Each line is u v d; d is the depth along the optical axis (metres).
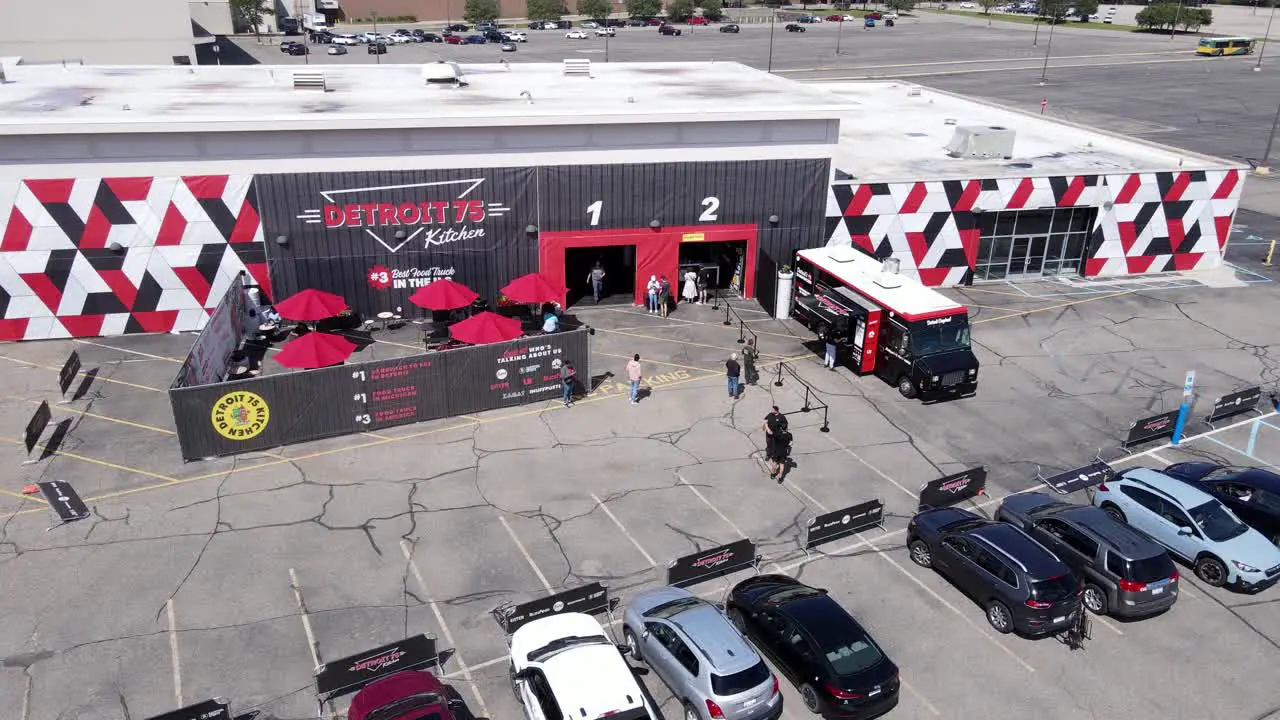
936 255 39.66
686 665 16.77
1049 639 19.30
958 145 43.97
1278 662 18.78
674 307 37.62
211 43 101.44
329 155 32.91
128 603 19.59
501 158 34.28
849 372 32.09
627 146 35.03
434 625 19.17
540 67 47.88
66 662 17.91
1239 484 23.52
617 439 27.06
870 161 42.56
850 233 38.34
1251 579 20.56
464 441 26.73
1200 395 30.61
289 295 34.34
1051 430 28.19
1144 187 40.41
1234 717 17.28
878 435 27.69
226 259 33.44
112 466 24.95
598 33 137.12
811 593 18.69
